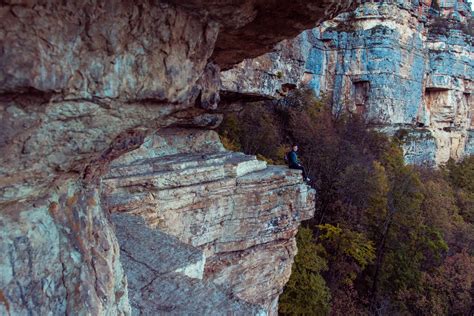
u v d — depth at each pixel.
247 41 3.35
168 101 2.53
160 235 5.97
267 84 10.82
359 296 22.47
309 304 16.52
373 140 36.25
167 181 8.17
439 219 27.77
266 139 26.31
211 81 3.38
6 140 1.83
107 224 3.16
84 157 2.39
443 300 21.78
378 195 24.95
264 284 10.91
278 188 10.55
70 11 1.76
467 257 23.92
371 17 41.47
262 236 10.34
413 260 23.17
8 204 2.16
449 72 49.31
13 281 2.14
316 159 27.48
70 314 2.41
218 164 9.66
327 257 21.03
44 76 1.74
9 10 1.57
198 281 4.77
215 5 2.35
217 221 9.38
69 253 2.49
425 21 45.88
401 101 42.84
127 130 2.57
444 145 51.12
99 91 2.05
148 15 2.11
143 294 4.46
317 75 41.44
